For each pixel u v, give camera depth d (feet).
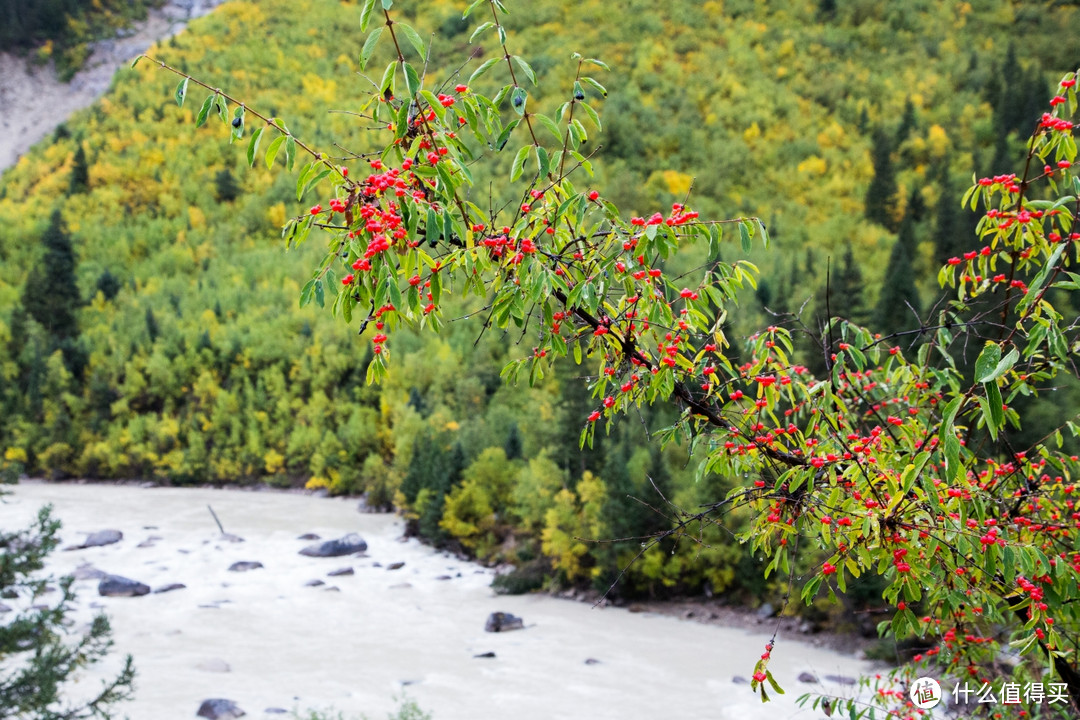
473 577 124.16
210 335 287.89
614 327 11.00
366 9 8.75
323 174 9.46
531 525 129.49
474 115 9.61
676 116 435.94
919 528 10.21
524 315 10.14
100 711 40.83
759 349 13.00
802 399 13.37
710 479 98.78
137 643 84.58
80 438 242.58
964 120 372.38
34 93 629.10
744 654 87.56
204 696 69.51
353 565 127.65
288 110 482.69
